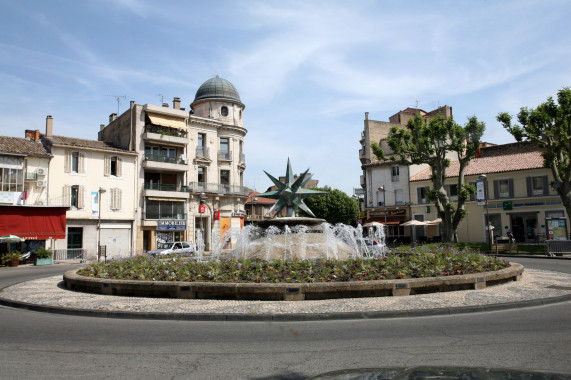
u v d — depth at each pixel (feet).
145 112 142.82
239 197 165.78
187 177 150.61
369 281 36.27
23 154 112.37
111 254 129.39
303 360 19.71
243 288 35.68
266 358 20.17
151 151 144.05
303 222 63.00
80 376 17.70
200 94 168.35
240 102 169.89
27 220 106.93
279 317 29.40
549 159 100.22
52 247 115.14
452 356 19.74
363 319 29.32
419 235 158.92
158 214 141.69
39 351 21.71
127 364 19.38
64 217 112.47
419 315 30.19
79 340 24.12
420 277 38.99
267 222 63.93
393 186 167.43
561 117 94.07
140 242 136.87
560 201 126.11
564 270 59.67
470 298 34.47
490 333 24.29
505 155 147.33
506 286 41.09
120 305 34.17
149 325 28.35
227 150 164.55
